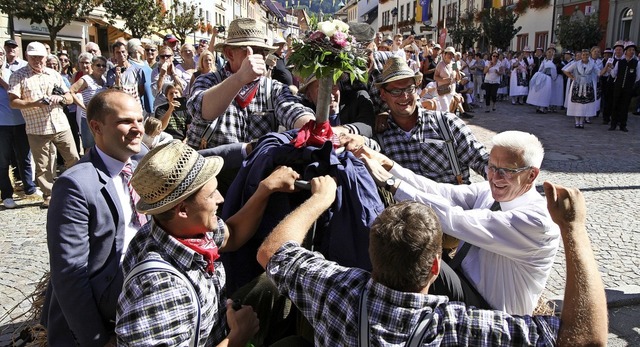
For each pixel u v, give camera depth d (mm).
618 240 5684
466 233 2436
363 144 2783
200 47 12508
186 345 1879
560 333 1666
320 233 2439
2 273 4910
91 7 16188
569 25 22172
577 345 1640
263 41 3258
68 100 6945
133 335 1816
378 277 1740
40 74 6699
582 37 21562
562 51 22453
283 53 8555
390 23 57125
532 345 1647
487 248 2438
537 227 2338
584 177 8383
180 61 10086
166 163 1897
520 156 2447
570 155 10055
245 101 3248
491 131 13031
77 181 2441
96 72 8328
